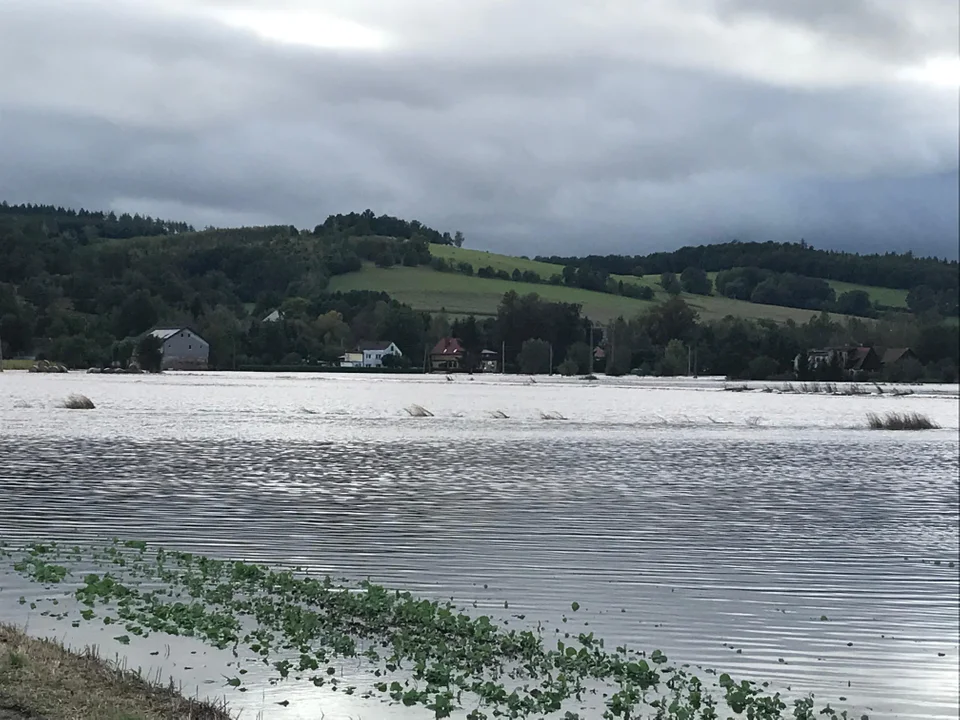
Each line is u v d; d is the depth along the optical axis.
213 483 33.69
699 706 14.55
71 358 87.56
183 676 13.97
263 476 36.06
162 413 64.56
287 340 171.12
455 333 186.50
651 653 16.95
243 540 24.03
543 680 15.12
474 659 15.68
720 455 49.00
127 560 21.12
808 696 15.34
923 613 19.72
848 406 101.12
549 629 17.88
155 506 28.38
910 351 181.75
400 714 13.07
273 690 13.69
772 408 94.31
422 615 17.38
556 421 70.06
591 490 34.75
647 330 187.50
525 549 23.97
